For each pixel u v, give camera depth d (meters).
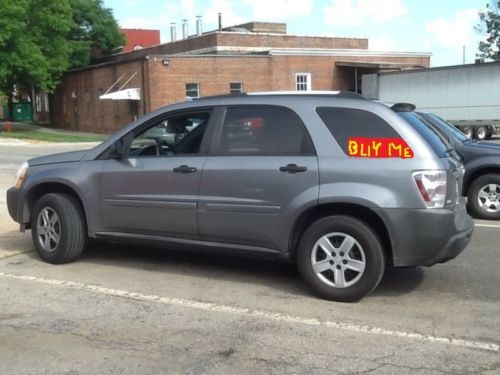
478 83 30.41
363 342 4.57
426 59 47.81
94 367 4.14
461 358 4.28
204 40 45.66
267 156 5.70
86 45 48.31
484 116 30.41
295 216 5.54
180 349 4.45
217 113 6.03
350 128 5.52
